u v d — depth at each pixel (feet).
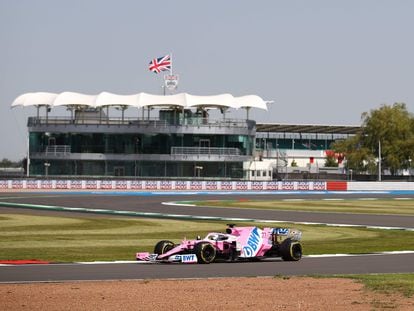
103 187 638.53
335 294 115.44
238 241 162.40
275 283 126.82
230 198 516.73
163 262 159.43
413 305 106.52
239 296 112.98
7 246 192.85
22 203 417.28
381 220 314.76
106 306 103.81
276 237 169.68
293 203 451.94
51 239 213.46
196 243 159.74
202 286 122.83
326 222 300.20
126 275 136.87
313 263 161.99
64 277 133.18
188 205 414.82
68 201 443.32
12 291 115.65
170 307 103.60
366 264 160.76
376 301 109.50
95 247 193.06
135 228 258.37
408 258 173.99
